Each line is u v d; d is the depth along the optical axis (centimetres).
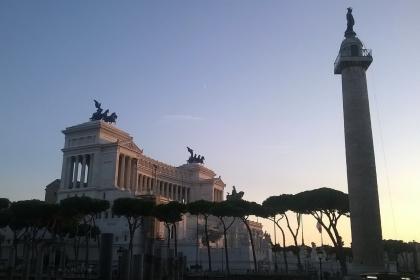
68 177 17838
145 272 6400
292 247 16025
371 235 7675
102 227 14300
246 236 16150
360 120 8200
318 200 9812
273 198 11025
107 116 18988
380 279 5525
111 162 17300
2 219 10088
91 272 8750
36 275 6444
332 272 11138
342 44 8781
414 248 17125
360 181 7919
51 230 10975
